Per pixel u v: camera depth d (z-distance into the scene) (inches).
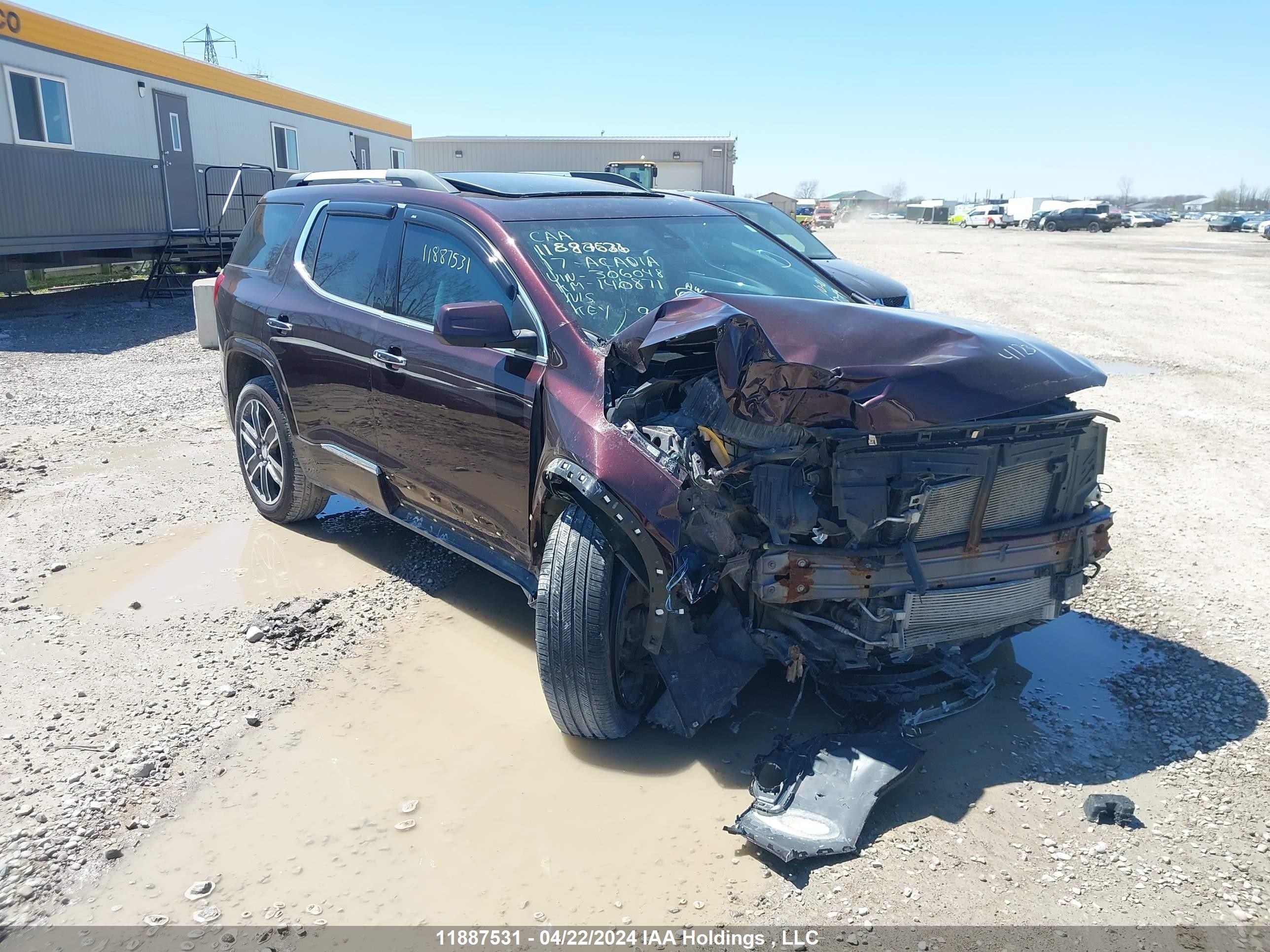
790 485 113.6
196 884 103.9
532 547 136.6
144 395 346.9
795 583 113.9
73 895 102.3
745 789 120.3
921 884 102.2
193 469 258.8
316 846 110.4
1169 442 285.4
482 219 152.3
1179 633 161.2
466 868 106.7
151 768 124.4
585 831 112.7
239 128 741.3
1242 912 97.4
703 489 111.6
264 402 204.4
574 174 200.7
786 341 118.0
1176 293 739.4
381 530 214.5
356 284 175.3
